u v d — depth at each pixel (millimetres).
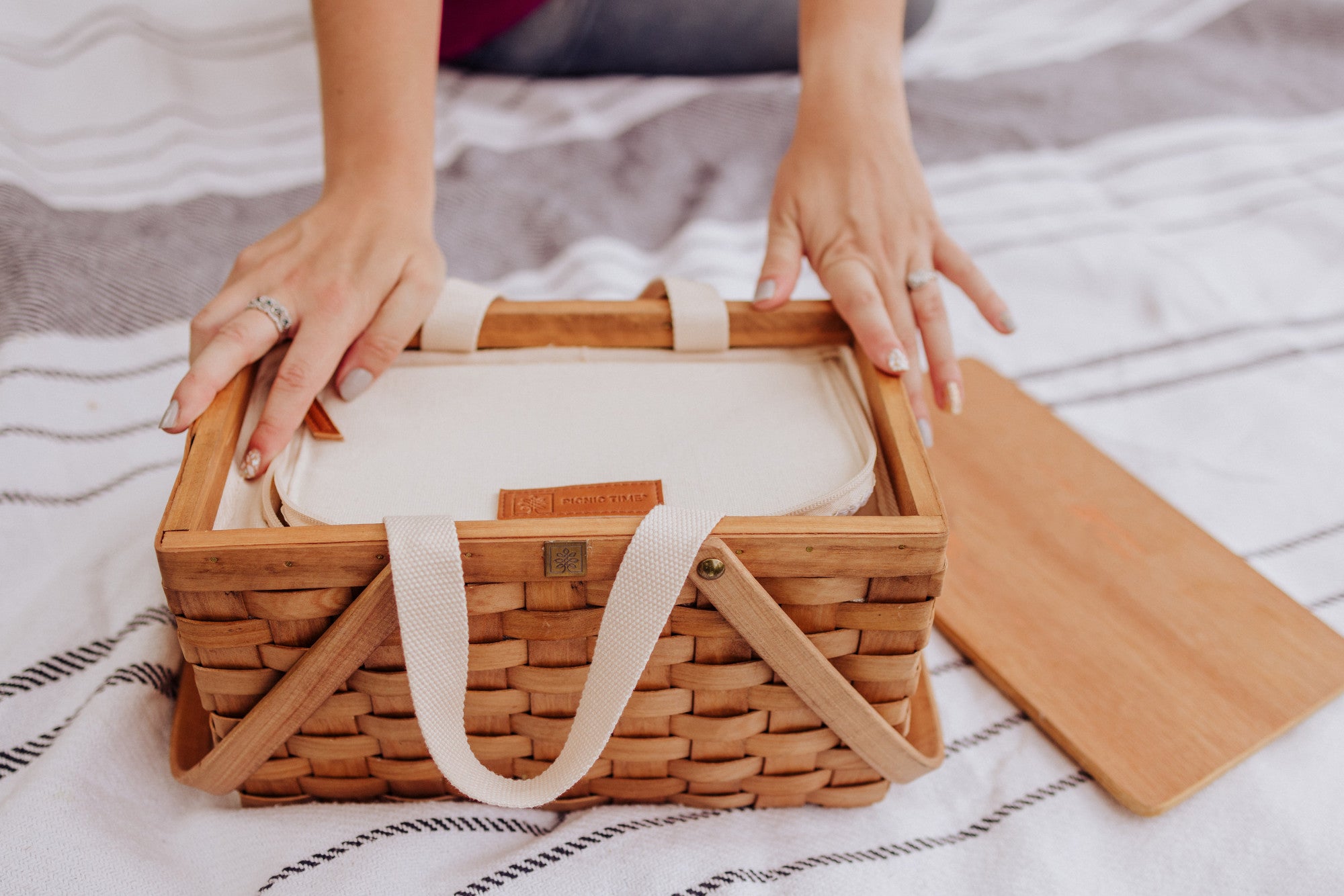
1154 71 1471
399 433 580
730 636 493
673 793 588
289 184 1129
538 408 603
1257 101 1425
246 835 559
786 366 647
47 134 1118
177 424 525
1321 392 983
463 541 450
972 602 730
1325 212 1206
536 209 1125
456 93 1303
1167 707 661
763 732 544
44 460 762
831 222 722
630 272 1063
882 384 593
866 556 468
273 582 459
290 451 558
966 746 660
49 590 682
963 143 1299
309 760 550
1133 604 729
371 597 457
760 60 1352
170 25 1213
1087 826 611
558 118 1287
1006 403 915
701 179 1223
